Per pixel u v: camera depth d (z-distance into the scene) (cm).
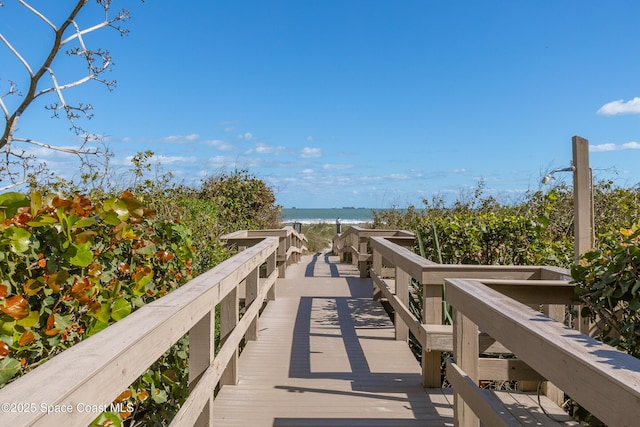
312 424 313
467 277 353
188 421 220
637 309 206
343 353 464
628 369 131
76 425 121
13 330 173
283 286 847
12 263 186
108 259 256
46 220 202
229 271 322
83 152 270
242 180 1348
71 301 214
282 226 1498
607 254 243
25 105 242
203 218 727
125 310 237
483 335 322
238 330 363
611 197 630
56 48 241
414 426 310
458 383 255
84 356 142
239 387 377
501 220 531
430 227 604
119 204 249
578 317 296
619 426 124
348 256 1314
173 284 332
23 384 120
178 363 294
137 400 238
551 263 484
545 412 275
